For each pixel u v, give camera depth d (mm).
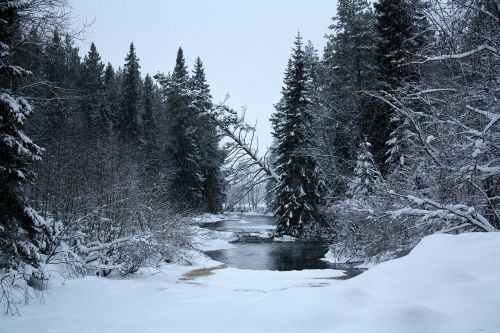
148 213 15188
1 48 9242
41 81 10945
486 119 10781
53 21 10516
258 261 18266
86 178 13992
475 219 10203
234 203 29344
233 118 27156
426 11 10672
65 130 17766
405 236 11875
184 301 7801
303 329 3729
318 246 23906
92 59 51344
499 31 9641
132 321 5711
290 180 28391
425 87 13172
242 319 4172
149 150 44875
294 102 28953
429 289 4242
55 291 8781
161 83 30156
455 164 10555
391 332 3381
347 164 24562
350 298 4176
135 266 12539
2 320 6121
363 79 26688
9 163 9109
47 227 9766
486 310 3490
